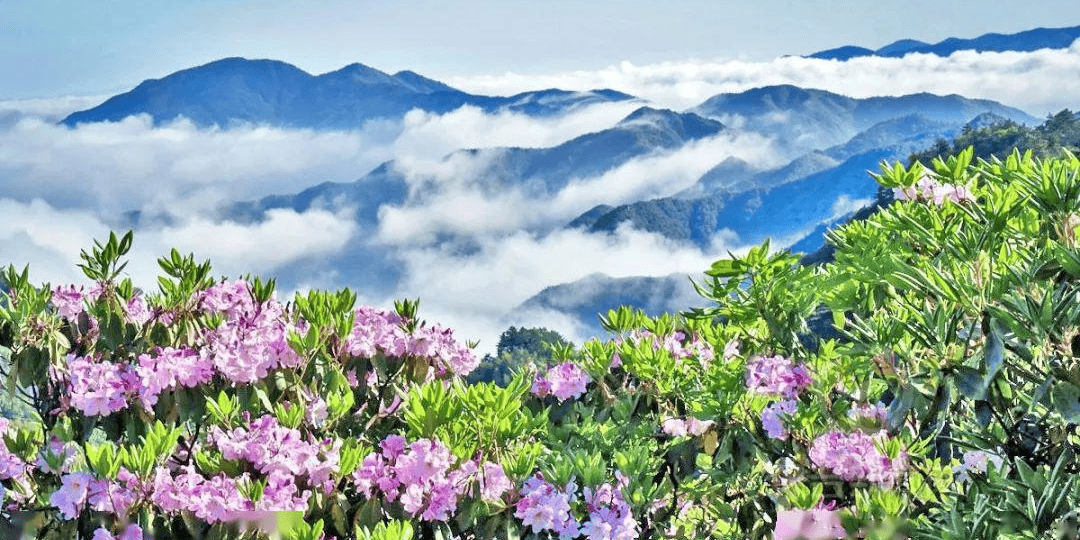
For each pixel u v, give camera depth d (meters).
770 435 4.10
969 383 2.90
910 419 3.87
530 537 3.91
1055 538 2.66
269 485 3.62
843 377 4.11
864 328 3.32
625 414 5.16
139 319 4.86
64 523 3.53
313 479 3.72
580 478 4.40
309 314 4.76
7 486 4.14
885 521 3.32
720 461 4.25
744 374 4.32
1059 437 3.06
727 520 4.39
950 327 3.05
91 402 4.11
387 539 3.31
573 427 5.13
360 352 4.75
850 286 4.10
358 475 3.75
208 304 4.98
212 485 3.51
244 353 4.27
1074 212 3.17
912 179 4.02
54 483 4.12
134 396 4.20
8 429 4.44
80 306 4.77
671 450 4.73
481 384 4.06
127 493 3.51
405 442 4.02
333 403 4.37
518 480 3.92
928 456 4.18
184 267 4.93
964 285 2.93
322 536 3.58
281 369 4.47
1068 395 2.62
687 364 5.10
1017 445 3.08
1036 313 2.68
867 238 4.00
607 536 4.00
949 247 3.41
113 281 4.67
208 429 4.36
